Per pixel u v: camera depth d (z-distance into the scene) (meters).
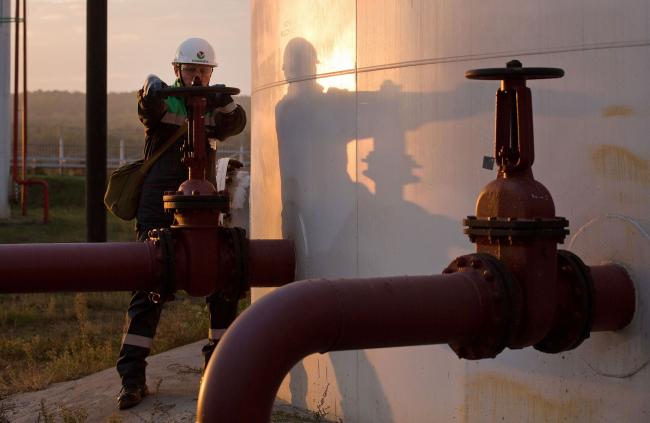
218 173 6.45
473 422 3.80
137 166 5.32
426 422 4.00
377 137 4.15
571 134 3.44
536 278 2.90
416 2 3.95
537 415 3.57
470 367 3.81
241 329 2.63
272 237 5.03
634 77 3.28
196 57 5.52
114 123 109.31
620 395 3.29
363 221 4.23
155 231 4.12
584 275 3.07
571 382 3.45
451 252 3.84
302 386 4.78
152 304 5.20
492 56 3.67
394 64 4.05
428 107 3.91
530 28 3.55
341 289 2.74
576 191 3.43
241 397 2.56
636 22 3.28
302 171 4.65
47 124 103.31
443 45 3.84
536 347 3.18
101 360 6.71
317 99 4.52
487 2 3.68
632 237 3.25
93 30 9.79
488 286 2.87
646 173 3.24
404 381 4.09
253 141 5.40
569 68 3.45
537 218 2.89
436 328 2.82
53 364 6.66
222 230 4.41
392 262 4.09
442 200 3.87
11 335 8.40
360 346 2.78
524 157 2.93
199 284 4.20
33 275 3.88
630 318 3.24
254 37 5.35
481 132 3.72
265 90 5.13
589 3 3.39
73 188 25.92
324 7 4.46
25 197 20.70
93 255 3.96
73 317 9.30
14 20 20.28
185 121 5.25
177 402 5.13
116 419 4.80
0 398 5.77
